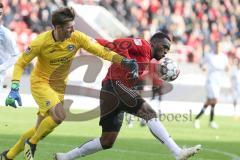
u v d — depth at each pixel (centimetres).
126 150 2022
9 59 1914
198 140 2484
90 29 4566
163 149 2092
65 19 1377
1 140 2127
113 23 4803
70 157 1508
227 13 5841
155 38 1534
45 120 1423
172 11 5534
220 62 3200
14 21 4678
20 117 3006
